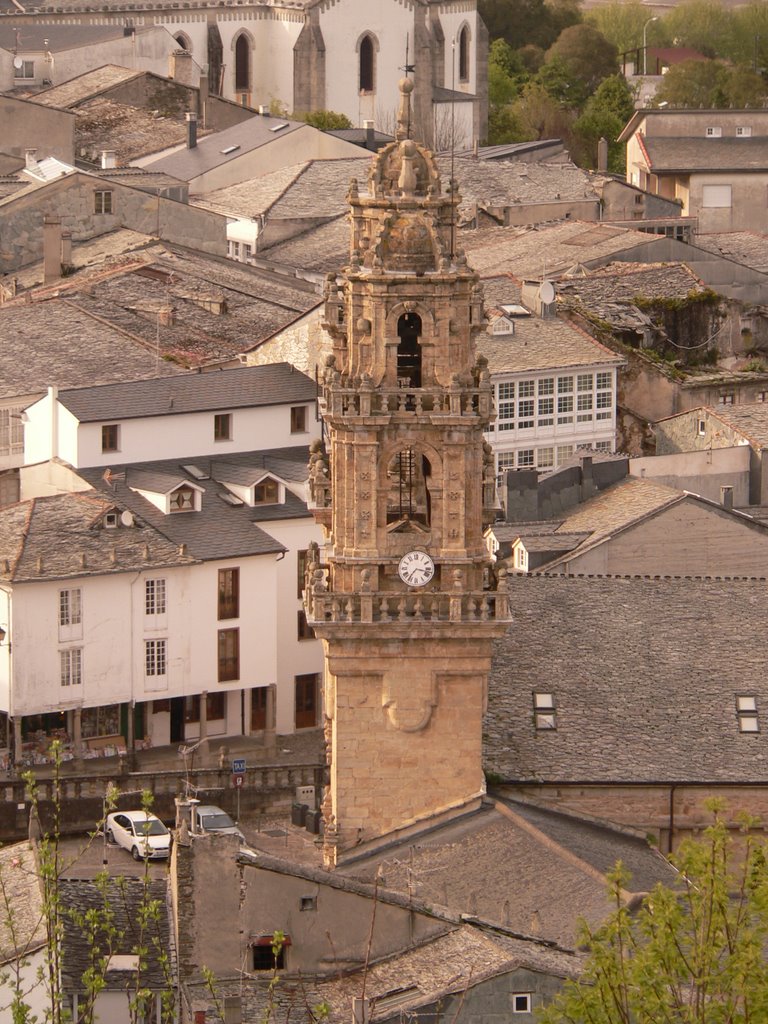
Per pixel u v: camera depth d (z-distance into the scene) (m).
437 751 138.38
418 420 134.38
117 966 121.38
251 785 180.62
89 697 194.00
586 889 127.81
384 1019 116.00
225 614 198.25
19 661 191.38
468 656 137.12
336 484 135.75
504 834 135.12
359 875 133.00
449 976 118.19
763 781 145.38
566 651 151.38
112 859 169.00
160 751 196.25
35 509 199.12
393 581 136.62
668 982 102.38
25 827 179.00
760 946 103.75
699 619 154.25
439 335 134.12
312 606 136.88
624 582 156.25
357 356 134.50
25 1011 103.19
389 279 133.12
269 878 122.56
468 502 136.00
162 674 196.25
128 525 198.50
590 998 102.62
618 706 148.38
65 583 192.12
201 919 122.44
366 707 137.75
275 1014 118.94
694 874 105.94
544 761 144.38
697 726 147.88
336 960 122.75
